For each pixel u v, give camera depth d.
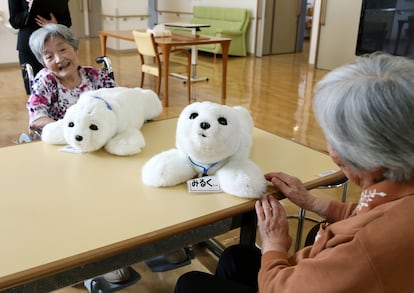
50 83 1.97
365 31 5.55
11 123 3.79
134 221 1.04
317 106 0.79
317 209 1.18
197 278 1.16
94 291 1.63
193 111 1.18
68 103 2.03
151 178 1.22
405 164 0.72
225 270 1.28
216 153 1.16
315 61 7.16
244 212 1.15
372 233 0.72
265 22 8.16
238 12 8.11
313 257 0.83
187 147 1.17
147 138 1.64
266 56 8.41
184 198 1.17
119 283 1.64
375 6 5.34
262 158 1.48
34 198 1.14
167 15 9.98
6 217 1.04
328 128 0.77
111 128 1.46
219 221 1.17
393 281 0.70
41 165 1.36
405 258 0.69
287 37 8.78
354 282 0.71
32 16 3.56
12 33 6.38
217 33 7.77
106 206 1.11
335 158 0.82
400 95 0.69
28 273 0.84
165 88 4.45
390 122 0.69
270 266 0.90
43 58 1.94
